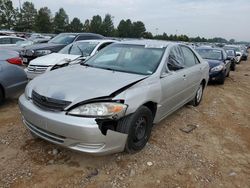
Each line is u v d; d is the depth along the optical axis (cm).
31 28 8038
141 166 341
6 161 332
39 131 326
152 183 311
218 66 1013
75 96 306
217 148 419
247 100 807
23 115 347
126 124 322
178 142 422
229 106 696
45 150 361
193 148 408
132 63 421
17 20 7625
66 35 1127
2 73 515
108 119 302
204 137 457
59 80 350
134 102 326
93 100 302
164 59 422
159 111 401
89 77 361
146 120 364
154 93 368
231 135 481
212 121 547
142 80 360
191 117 552
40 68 696
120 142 319
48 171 317
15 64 546
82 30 9256
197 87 591
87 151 300
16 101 579
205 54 1148
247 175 350
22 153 352
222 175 343
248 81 1266
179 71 464
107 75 373
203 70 601
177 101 478
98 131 294
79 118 294
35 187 290
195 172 342
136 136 348
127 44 475
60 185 295
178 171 339
